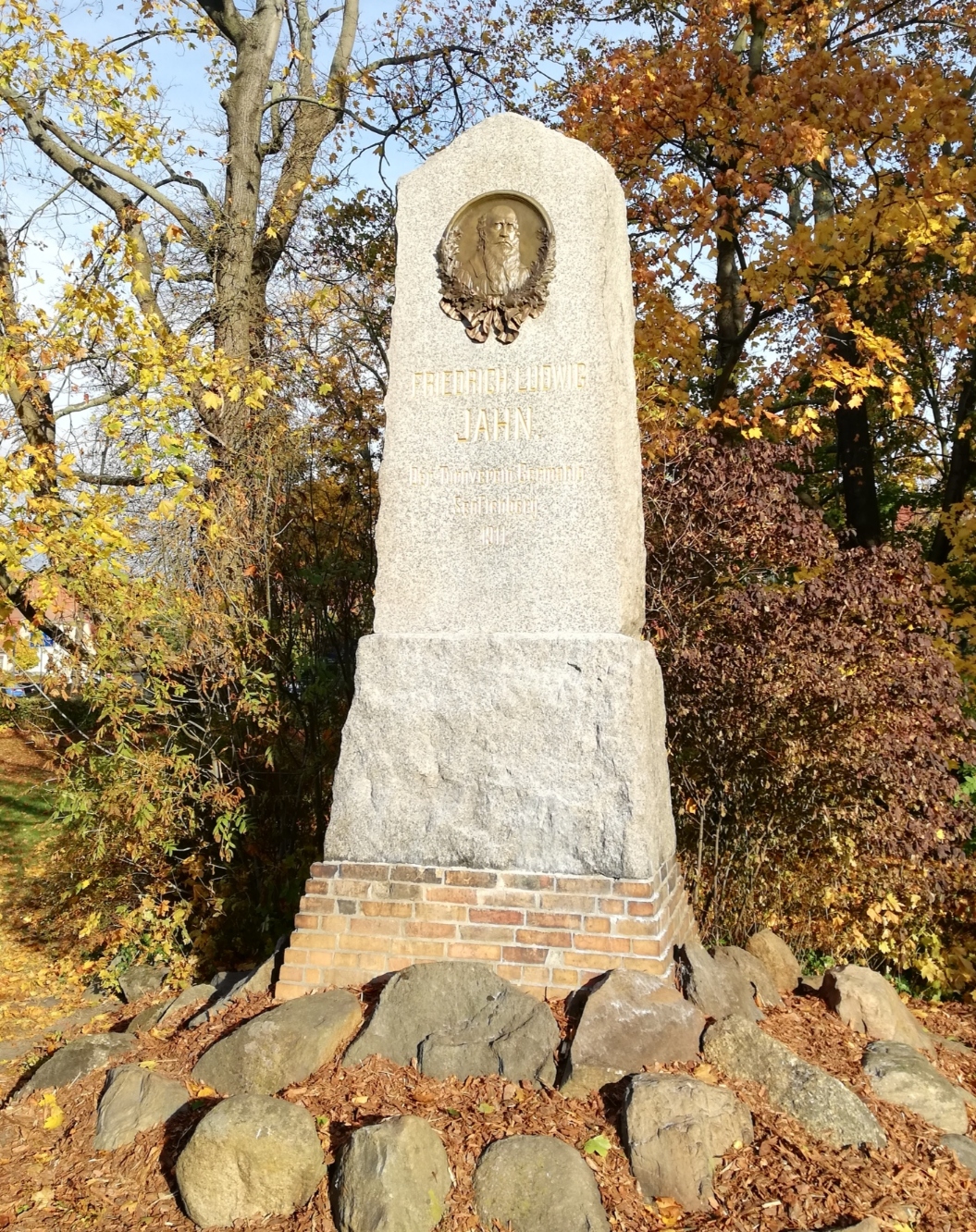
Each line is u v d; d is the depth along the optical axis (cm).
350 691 802
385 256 1262
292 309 1084
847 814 637
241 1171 356
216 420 833
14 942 840
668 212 1066
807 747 636
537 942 450
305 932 477
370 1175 337
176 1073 439
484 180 512
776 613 639
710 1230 332
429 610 498
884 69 930
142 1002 670
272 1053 418
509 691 473
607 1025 404
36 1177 399
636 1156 355
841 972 514
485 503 497
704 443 738
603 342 490
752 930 666
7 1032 643
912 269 1232
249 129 1173
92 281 784
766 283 938
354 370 1031
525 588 488
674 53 1004
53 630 686
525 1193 339
